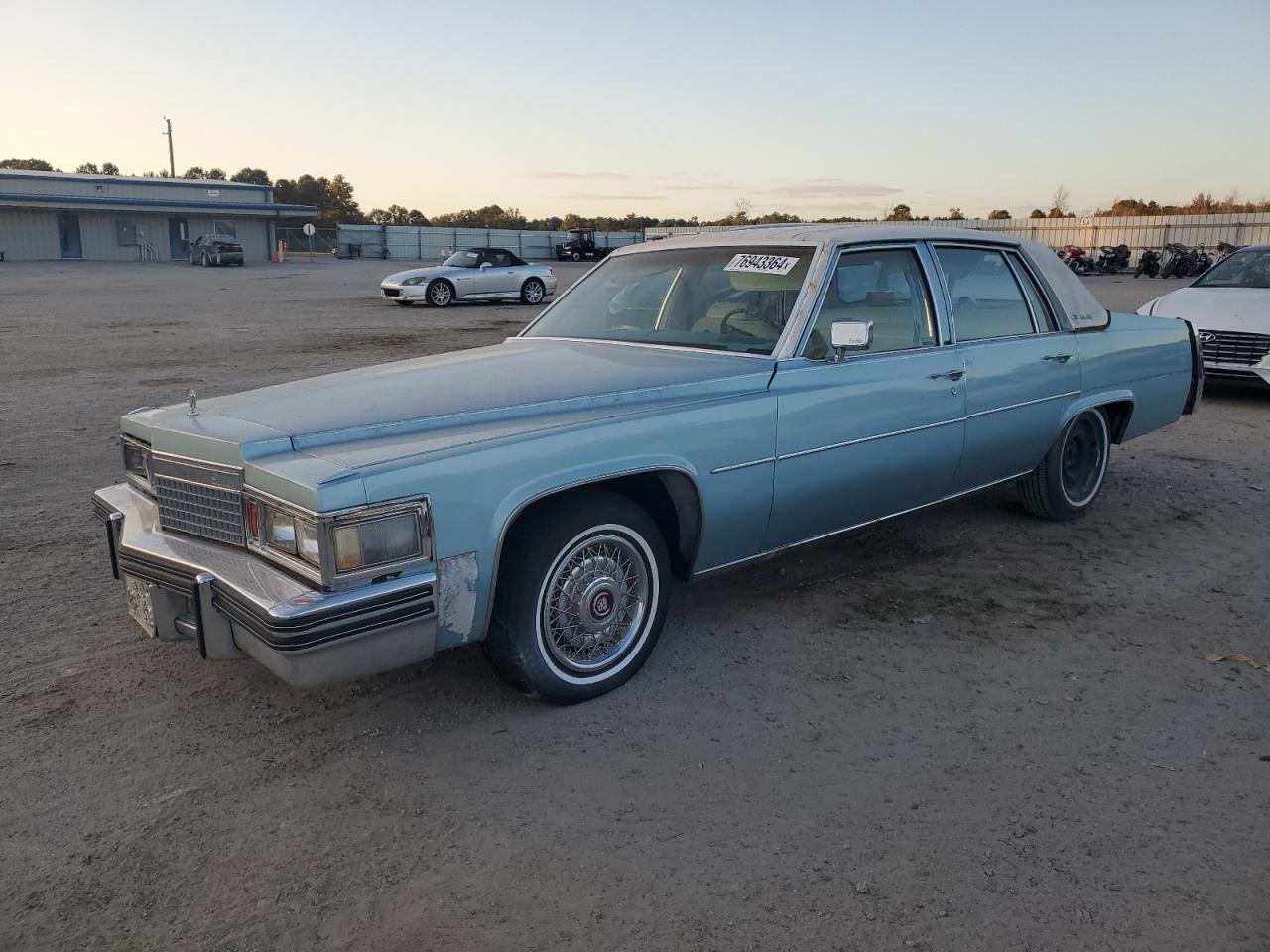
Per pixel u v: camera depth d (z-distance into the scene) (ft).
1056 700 10.84
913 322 13.85
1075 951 6.98
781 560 15.52
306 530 8.52
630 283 14.73
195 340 45.50
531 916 7.41
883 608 13.53
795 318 12.44
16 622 12.88
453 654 12.08
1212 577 14.79
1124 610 13.50
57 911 7.50
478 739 10.03
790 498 12.15
